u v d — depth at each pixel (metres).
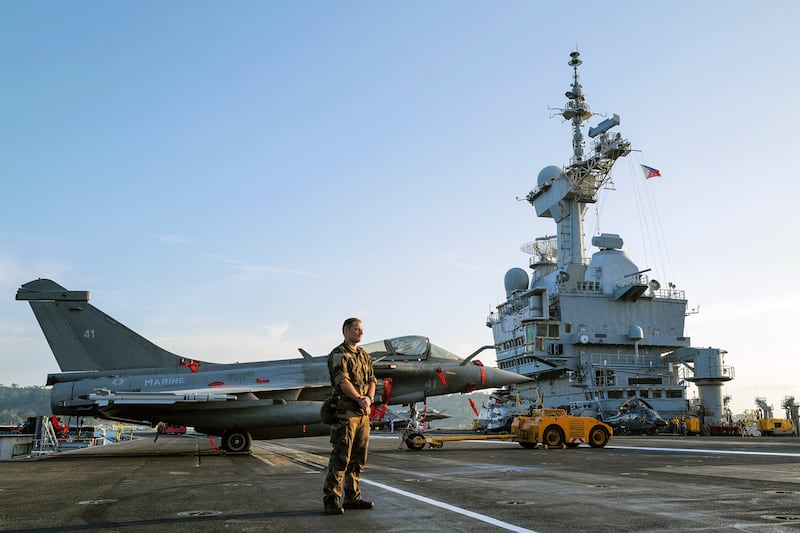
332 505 6.65
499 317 60.72
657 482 10.02
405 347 23.33
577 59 59.69
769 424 49.53
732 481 10.16
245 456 18.81
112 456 19.52
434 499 7.88
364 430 7.02
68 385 20.08
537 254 63.12
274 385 20.42
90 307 21.36
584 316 53.78
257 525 5.98
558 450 20.95
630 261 55.94
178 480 10.89
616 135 55.88
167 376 20.48
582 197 57.59
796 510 6.91
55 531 5.79
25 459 18.12
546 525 5.92
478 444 28.44
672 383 54.62
